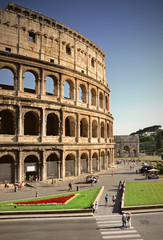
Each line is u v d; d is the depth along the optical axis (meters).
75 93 67.31
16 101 53.03
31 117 61.72
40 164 56.47
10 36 54.56
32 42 58.16
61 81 62.88
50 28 62.62
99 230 26.61
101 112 77.69
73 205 36.06
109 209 35.69
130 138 181.62
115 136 182.62
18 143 52.19
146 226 27.81
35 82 58.41
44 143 56.31
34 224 28.80
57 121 61.66
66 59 65.69
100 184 57.53
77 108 66.56
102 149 80.62
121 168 97.19
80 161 68.38
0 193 45.12
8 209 33.78
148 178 67.44
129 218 27.55
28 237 24.36
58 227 27.66
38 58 58.69
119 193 46.81
